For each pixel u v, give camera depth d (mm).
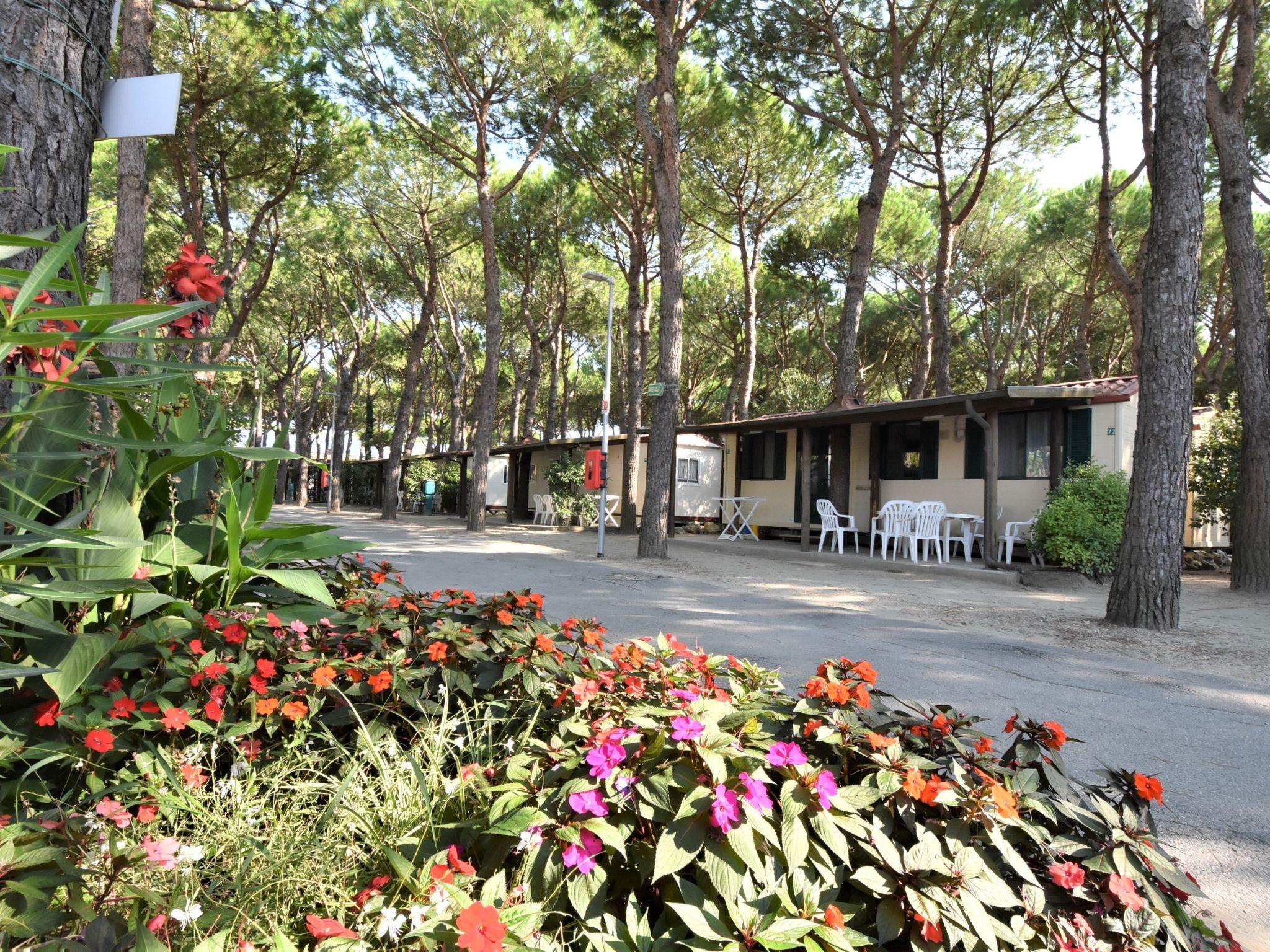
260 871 1517
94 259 18875
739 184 20125
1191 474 13805
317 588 2701
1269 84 13648
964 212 18062
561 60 17047
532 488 28359
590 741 1718
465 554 13086
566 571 10945
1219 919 2561
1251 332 10500
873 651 6191
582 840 1492
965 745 1917
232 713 2168
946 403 12531
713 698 2174
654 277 23078
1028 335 27938
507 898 1409
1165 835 3160
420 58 16672
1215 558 14062
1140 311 13836
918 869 1472
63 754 1814
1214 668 6055
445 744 2051
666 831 1475
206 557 2869
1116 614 7781
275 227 20422
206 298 2711
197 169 15539
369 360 35719
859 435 16297
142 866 1436
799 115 18000
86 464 2564
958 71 16328
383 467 38375
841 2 15617
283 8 13742
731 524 18016
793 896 1473
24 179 2660
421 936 1244
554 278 27922
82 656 2014
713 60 16641
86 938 1142
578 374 38188
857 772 1809
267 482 2979
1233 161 10664
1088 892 1621
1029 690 5180
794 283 23969
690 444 22594
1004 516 13641
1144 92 13398
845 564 13258
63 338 1481
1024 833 1673
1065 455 12773
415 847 1645
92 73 2912
